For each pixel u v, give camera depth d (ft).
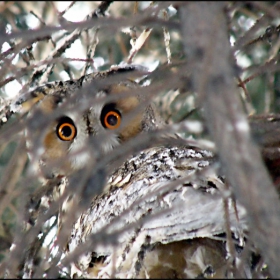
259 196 11.61
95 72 12.57
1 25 12.06
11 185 12.34
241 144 11.61
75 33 12.48
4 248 12.57
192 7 11.62
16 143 12.69
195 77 11.63
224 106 11.61
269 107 12.62
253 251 11.93
